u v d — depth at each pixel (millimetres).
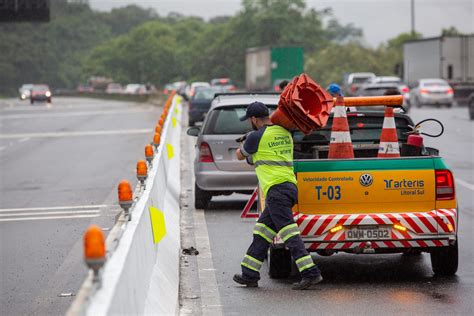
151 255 15391
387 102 18609
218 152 28672
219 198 32594
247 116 17766
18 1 100312
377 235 17734
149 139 61875
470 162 42188
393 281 18656
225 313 15922
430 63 116562
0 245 23516
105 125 82188
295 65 127688
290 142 17547
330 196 17750
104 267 10312
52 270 20250
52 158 49969
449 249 18484
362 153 20484
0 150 57969
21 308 16812
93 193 33750
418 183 17844
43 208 30344
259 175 17516
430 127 67812
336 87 21312
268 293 17547
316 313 15828
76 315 8305
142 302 12820
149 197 16422
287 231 17328
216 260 21000
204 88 77375
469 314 15672
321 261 21219
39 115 110312
